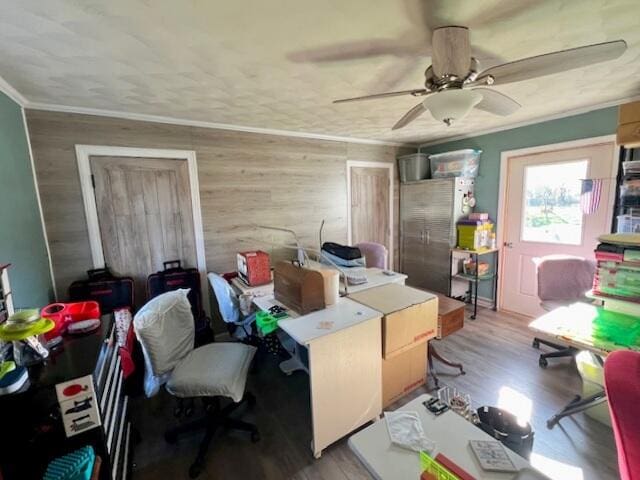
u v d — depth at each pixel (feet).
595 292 6.21
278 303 7.00
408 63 5.60
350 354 5.73
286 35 4.58
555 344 9.02
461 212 12.46
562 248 10.43
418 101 7.82
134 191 8.61
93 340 4.40
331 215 12.46
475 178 12.64
